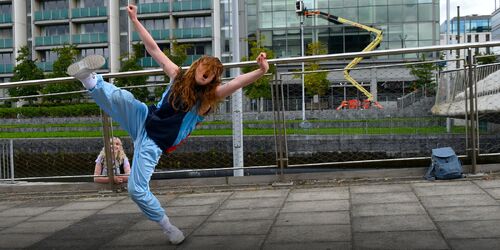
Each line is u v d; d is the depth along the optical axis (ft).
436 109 23.47
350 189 18.49
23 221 16.78
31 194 21.62
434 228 12.61
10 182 23.58
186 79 11.55
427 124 23.73
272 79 21.27
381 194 17.19
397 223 13.35
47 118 25.26
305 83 21.72
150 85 21.81
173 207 17.61
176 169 23.57
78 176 21.79
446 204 15.02
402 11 139.13
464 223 12.83
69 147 25.08
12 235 14.85
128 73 19.79
